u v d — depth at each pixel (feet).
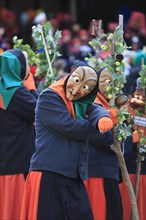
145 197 27.17
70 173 20.89
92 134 20.65
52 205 20.74
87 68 20.88
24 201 21.35
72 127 20.43
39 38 26.66
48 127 20.92
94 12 77.46
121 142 24.67
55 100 20.84
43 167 20.88
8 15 65.87
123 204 27.09
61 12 77.71
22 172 25.50
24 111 25.14
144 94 23.47
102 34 28.35
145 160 26.96
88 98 21.09
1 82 25.40
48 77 26.20
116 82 21.45
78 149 21.04
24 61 25.71
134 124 23.13
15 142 25.35
